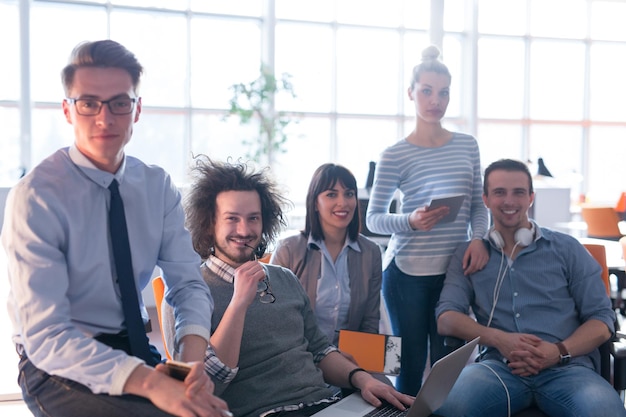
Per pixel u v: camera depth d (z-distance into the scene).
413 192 3.17
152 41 10.03
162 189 1.79
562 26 11.98
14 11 9.19
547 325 2.73
